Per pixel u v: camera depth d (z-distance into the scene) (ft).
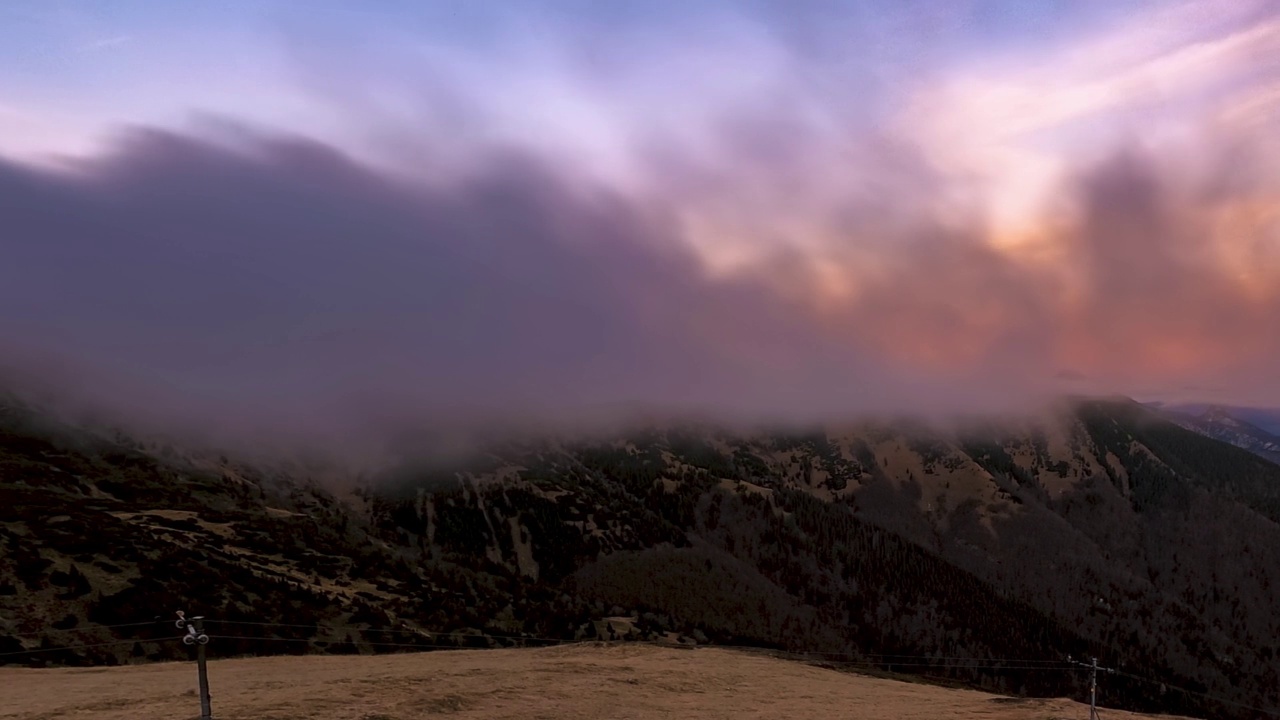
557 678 177.06
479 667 192.03
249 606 292.81
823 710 173.06
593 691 167.12
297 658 216.54
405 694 141.69
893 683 248.52
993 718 176.35
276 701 130.00
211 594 288.30
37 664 209.15
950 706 191.62
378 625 330.13
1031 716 181.06
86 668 186.91
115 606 252.01
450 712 135.44
